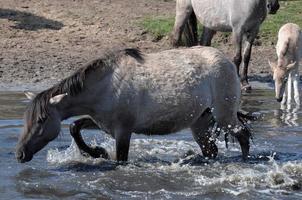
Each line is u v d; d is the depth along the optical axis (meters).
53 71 33.78
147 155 20.42
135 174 18.20
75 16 43.31
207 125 19.98
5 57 35.84
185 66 19.09
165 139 22.53
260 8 30.92
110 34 41.03
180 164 19.39
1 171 18.31
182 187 17.14
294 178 17.92
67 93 18.45
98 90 18.59
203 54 19.47
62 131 23.06
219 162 19.67
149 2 48.38
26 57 36.09
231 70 19.61
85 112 18.88
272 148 21.33
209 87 19.31
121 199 16.16
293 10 45.34
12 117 24.89
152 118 18.97
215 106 19.56
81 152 19.83
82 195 16.42
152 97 18.78
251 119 20.52
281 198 16.31
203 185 17.30
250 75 34.81
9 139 21.69
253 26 31.42
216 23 32.72
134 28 41.78
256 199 16.27
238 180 17.62
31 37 39.78
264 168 18.89
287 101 29.28
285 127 24.33
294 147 21.50
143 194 16.56
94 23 42.44
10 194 16.42
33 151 18.31
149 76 18.80
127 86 18.59
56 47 38.38
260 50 39.66
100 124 19.12
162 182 17.53
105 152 19.84
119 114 18.69
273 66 29.30
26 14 43.09
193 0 33.56
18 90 30.45
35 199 16.08
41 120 18.23
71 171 18.50
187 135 23.19
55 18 42.91
